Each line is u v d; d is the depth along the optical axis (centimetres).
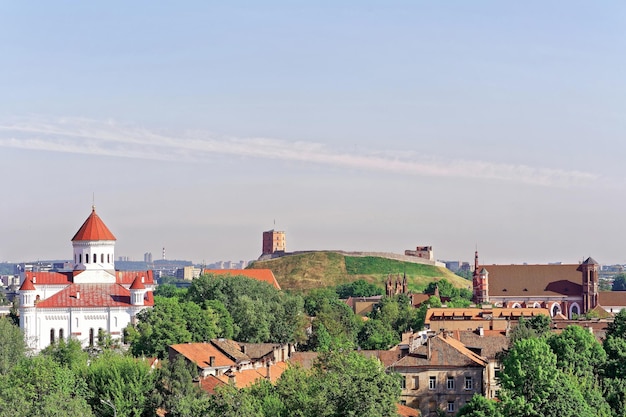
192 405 14725
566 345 19362
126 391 17600
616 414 16812
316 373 16712
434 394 18662
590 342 19825
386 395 14525
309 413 14412
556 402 15188
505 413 14962
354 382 14438
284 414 14888
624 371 19250
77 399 15462
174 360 19000
